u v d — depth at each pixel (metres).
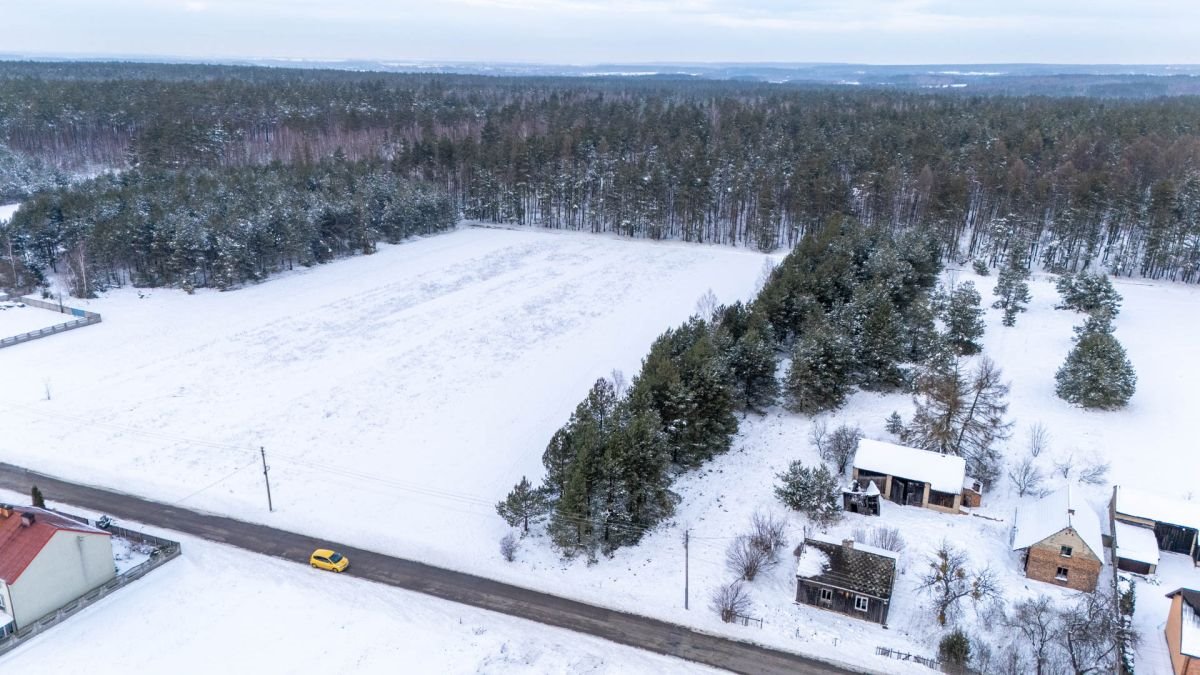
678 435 51.09
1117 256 101.38
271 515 47.81
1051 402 60.56
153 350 73.75
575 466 44.19
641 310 89.56
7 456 53.75
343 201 111.31
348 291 94.56
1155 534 43.84
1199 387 63.50
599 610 39.84
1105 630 35.06
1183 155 117.38
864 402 61.69
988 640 36.81
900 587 40.78
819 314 67.19
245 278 96.62
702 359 53.75
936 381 55.22
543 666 35.81
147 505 48.50
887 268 80.06
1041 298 88.81
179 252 91.44
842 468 51.12
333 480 52.12
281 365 71.19
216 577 41.88
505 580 42.22
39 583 37.47
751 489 50.12
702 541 45.19
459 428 60.19
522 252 116.31
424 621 38.78
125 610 39.03
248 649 36.44
